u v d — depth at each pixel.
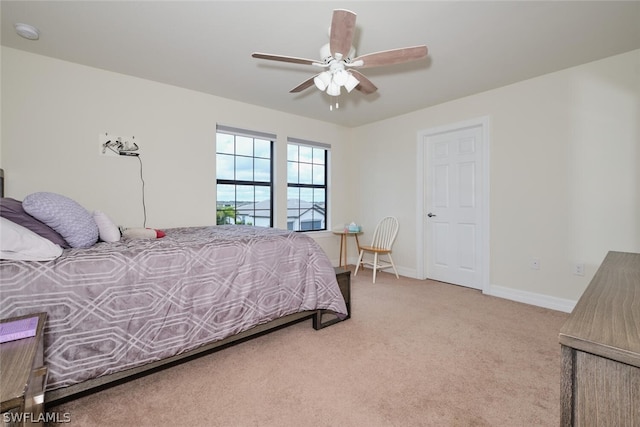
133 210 2.97
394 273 4.23
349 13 1.46
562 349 0.60
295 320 2.22
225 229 2.82
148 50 2.43
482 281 3.34
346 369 1.76
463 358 1.89
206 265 1.78
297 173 4.38
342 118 4.34
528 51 2.39
